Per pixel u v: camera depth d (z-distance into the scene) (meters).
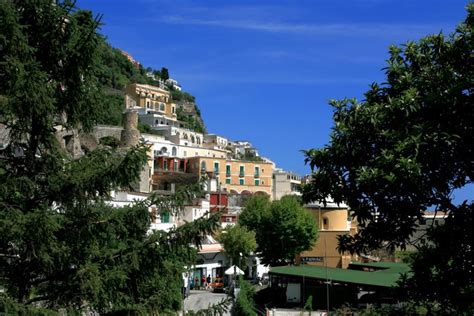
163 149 110.69
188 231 10.53
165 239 10.52
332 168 10.17
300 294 39.75
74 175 10.41
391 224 9.68
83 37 10.40
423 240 9.88
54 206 10.96
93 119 11.31
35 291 10.62
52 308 9.93
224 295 45.19
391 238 9.77
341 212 66.38
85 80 10.92
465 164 9.28
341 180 10.10
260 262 64.38
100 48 10.71
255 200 63.59
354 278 36.88
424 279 9.67
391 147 9.74
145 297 11.24
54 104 10.41
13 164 10.67
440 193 9.38
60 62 10.79
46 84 9.87
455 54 10.07
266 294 41.06
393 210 9.37
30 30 10.56
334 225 65.94
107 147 11.41
